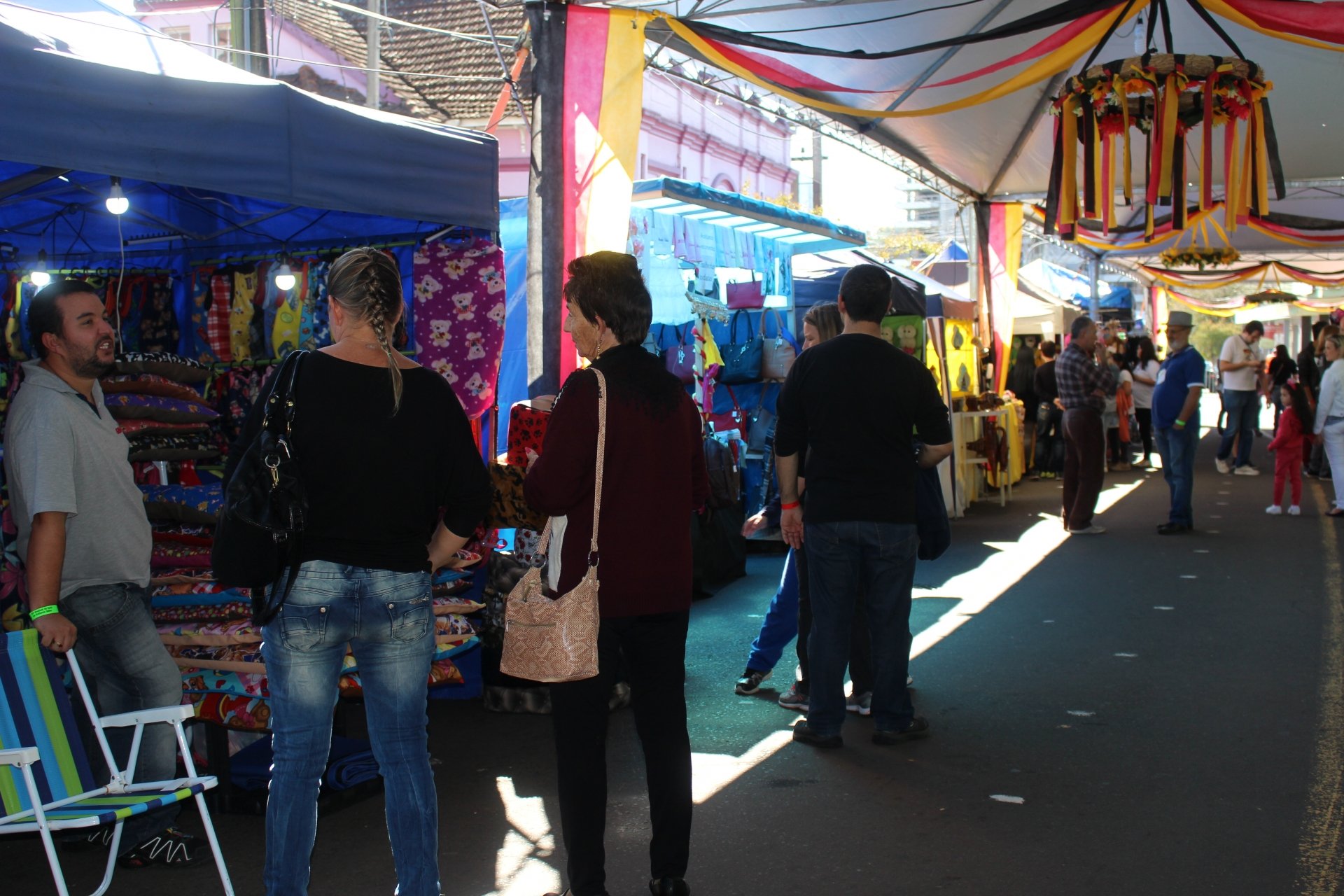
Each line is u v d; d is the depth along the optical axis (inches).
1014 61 319.9
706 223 367.9
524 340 305.0
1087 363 425.4
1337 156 575.8
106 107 142.3
